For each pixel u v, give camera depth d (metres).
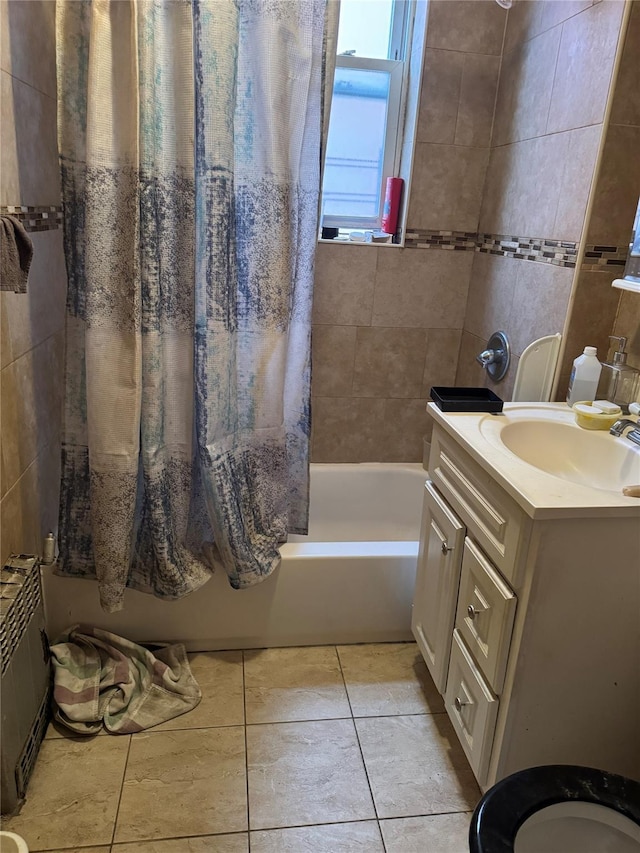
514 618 1.23
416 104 2.26
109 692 1.71
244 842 1.37
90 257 1.47
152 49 1.42
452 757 1.62
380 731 1.69
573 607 1.20
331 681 1.86
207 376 1.65
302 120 1.63
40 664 1.56
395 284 2.45
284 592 1.90
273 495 1.93
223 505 1.72
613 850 1.12
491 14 2.20
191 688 1.77
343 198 2.55
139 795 1.47
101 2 1.35
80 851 1.33
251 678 1.85
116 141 1.43
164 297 1.59
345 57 2.35
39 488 1.73
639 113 1.63
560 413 1.67
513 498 1.19
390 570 1.92
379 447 2.68
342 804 1.47
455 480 1.53
